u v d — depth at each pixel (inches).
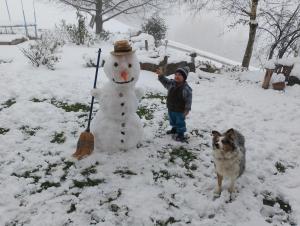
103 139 106.2
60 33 311.6
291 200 94.8
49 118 130.6
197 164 107.9
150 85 177.9
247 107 161.2
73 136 118.7
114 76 95.8
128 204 87.0
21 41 293.7
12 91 152.7
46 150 109.6
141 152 110.4
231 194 93.7
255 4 274.2
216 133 85.3
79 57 228.1
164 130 128.3
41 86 161.5
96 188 92.4
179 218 84.3
